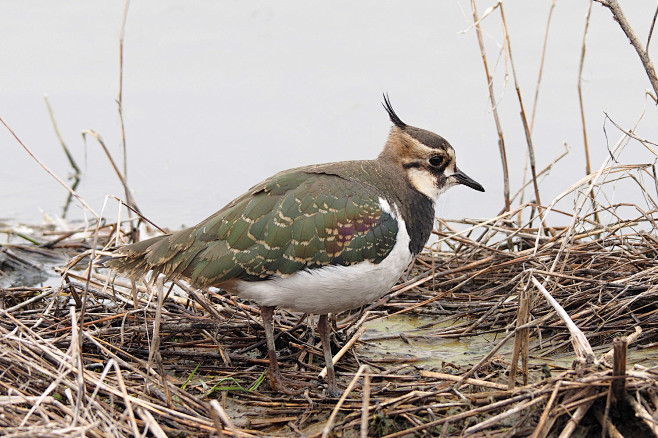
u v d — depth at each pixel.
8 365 10.55
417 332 13.22
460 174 12.70
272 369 11.18
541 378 10.90
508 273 14.39
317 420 10.45
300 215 10.91
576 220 13.92
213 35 25.28
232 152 20.84
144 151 21.12
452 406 10.03
